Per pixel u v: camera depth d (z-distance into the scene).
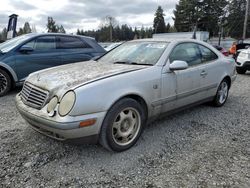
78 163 2.77
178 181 2.46
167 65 3.46
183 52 3.88
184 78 3.68
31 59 5.94
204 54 4.32
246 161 2.83
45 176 2.53
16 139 3.35
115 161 2.82
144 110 3.20
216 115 4.41
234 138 3.45
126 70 3.14
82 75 3.02
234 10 53.09
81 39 6.91
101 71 3.15
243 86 7.18
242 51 9.65
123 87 2.88
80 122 2.54
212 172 2.61
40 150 3.05
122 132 2.98
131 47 4.08
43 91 2.85
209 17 53.66
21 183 2.41
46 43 6.24
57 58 6.32
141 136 3.46
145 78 3.13
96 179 2.49
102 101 2.68
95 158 2.88
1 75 5.64
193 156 2.94
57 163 2.77
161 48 3.68
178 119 4.17
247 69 9.45
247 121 4.13
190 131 3.68
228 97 5.73
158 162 2.80
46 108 2.72
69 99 2.57
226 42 38.66
